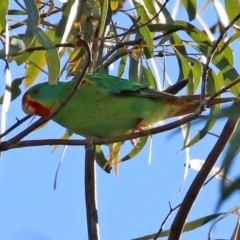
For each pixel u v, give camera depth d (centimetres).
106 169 1038
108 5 1048
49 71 827
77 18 1002
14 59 957
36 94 961
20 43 880
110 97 940
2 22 874
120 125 957
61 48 1047
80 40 728
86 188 902
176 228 830
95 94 938
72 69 1050
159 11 966
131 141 1013
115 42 1077
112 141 809
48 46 835
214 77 1046
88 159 907
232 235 848
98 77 954
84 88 939
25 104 966
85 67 745
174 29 1055
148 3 1071
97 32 1036
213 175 839
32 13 888
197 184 837
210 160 838
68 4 931
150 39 1039
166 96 935
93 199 898
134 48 1055
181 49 1075
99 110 943
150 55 1044
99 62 1010
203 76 743
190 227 879
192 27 1063
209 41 1055
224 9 1023
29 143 776
